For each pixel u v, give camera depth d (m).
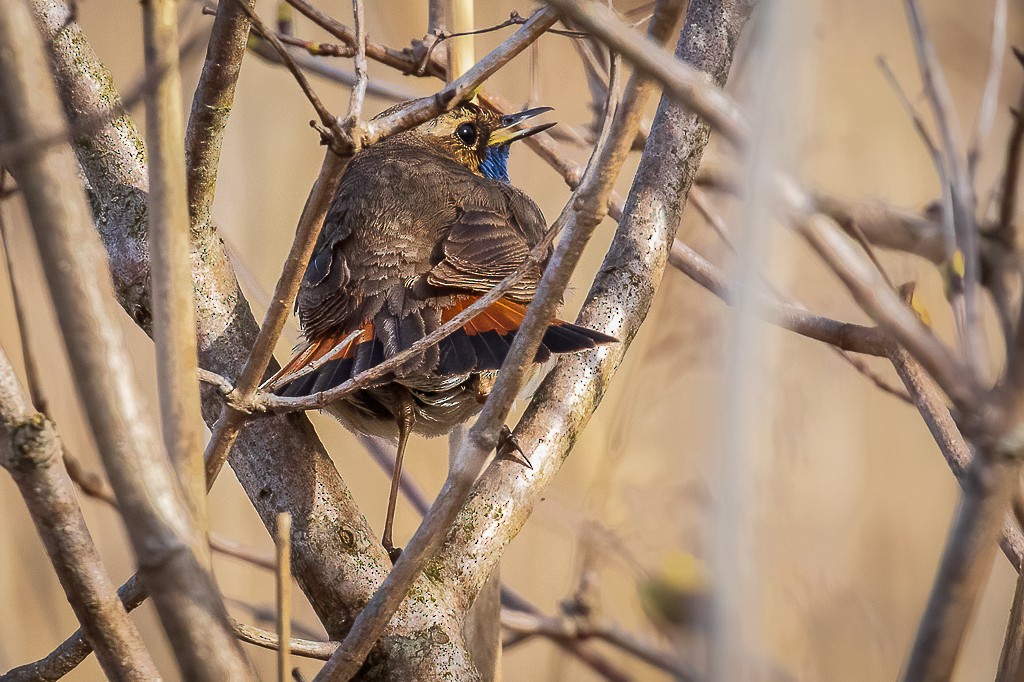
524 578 11.78
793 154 3.98
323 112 4.87
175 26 4.39
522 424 7.14
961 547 3.82
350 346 8.26
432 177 9.55
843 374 9.70
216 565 10.65
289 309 5.38
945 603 3.86
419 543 5.21
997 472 3.77
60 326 3.94
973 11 9.93
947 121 6.64
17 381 4.53
